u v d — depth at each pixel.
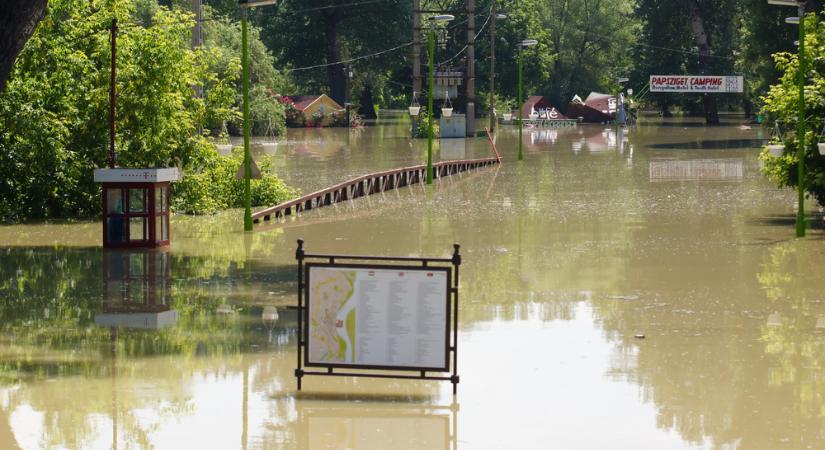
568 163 93.88
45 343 24.77
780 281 32.66
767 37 134.12
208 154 54.88
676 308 28.67
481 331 26.03
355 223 49.97
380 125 198.12
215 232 46.75
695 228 46.69
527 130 170.12
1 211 50.19
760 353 23.50
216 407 19.61
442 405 19.77
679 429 18.16
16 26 32.12
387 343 20.11
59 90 51.19
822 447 17.19
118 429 18.30
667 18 193.38
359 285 20.16
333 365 20.28
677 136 140.88
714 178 75.12
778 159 49.81
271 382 21.36
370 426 18.50
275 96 167.25
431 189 70.44
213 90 56.34
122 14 53.78
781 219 50.09
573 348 24.16
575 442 17.53
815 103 48.81
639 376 21.64
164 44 52.22
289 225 49.41
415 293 20.00
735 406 19.48
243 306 29.47
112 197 41.09
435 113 168.12
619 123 179.25
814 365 22.41
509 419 18.84
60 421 18.75
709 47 197.12
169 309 28.95
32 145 49.44
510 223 49.28
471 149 118.81
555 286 32.22
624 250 39.84
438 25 192.38
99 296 30.94
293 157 105.31
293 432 18.17
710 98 183.25
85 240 43.75
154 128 52.28
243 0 46.88
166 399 20.16
